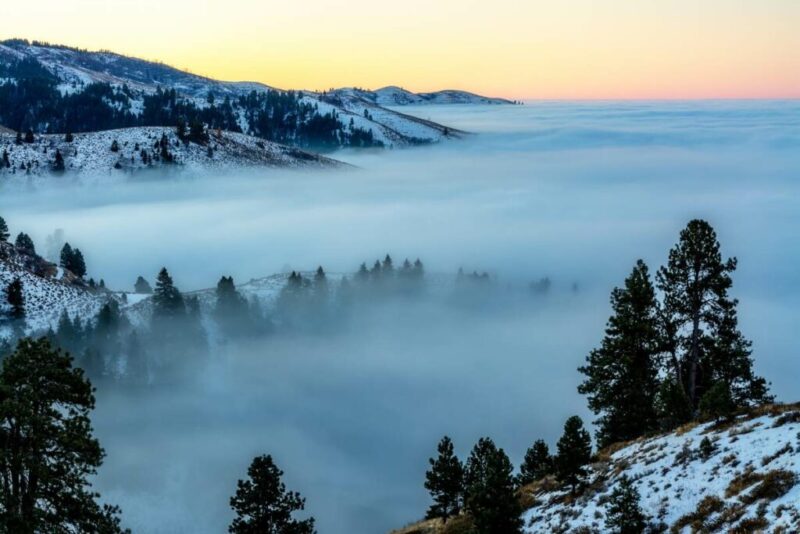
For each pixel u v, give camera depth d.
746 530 15.45
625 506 18.66
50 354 15.64
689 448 22.41
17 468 14.73
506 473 20.69
